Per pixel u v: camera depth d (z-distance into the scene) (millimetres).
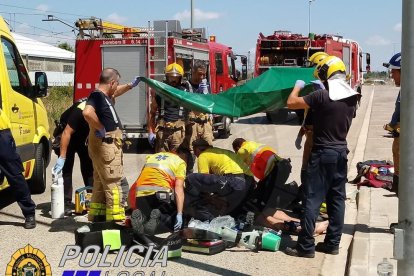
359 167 9578
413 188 4074
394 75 6266
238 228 6254
